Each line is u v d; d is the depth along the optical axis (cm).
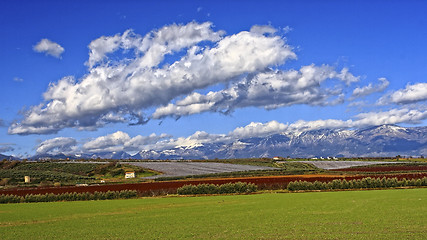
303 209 4938
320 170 14075
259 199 6406
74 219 4884
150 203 6531
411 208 4625
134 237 3519
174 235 3538
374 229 3434
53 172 15088
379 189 7550
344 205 5156
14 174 13638
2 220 4991
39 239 3594
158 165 17762
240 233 3506
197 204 6072
